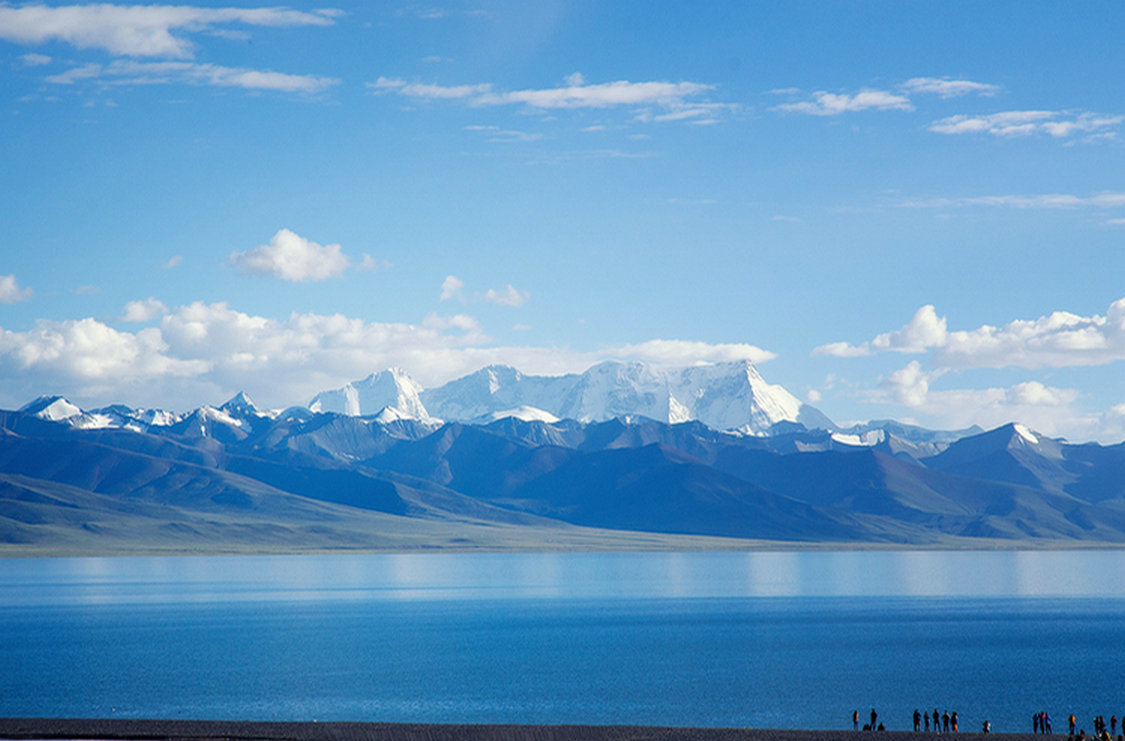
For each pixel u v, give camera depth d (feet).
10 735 428.15
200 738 423.64
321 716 638.12
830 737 444.14
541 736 440.04
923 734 448.65
